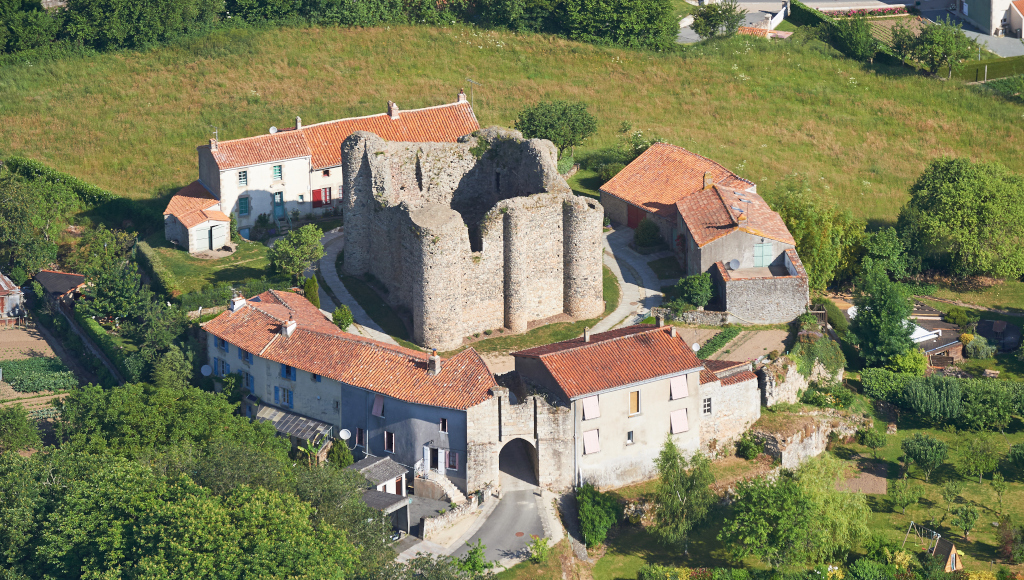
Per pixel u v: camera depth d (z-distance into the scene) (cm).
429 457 17838
